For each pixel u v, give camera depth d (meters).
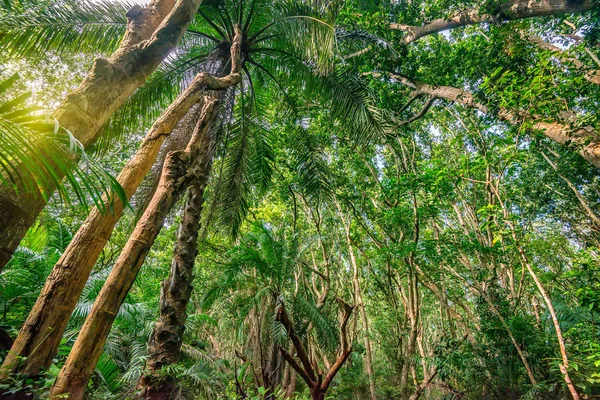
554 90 5.14
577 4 6.07
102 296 2.27
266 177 8.50
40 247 6.81
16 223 1.69
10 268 5.51
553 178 11.43
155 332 5.02
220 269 12.64
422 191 11.97
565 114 5.95
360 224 13.86
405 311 14.20
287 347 10.70
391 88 11.18
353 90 6.82
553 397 7.07
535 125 5.95
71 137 1.42
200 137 3.39
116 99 2.34
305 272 16.98
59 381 1.96
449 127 14.32
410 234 13.09
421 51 10.92
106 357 5.89
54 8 5.21
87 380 2.06
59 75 6.63
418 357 10.48
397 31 9.49
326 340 9.70
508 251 8.34
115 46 5.91
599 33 6.62
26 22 4.97
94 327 2.16
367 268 16.98
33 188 1.65
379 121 6.70
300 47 5.74
